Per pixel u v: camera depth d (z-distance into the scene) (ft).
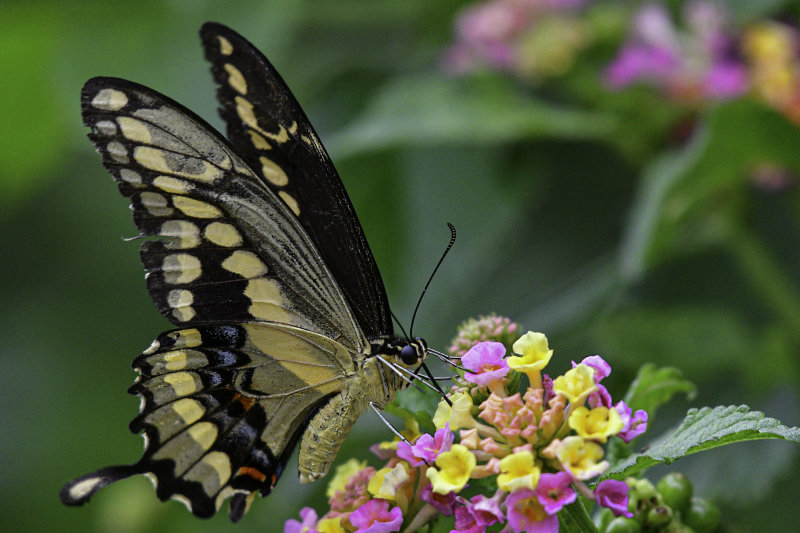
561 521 2.51
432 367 2.96
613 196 2.97
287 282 2.66
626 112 2.95
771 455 2.81
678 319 2.90
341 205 2.66
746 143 2.83
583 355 2.91
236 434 2.67
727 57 2.90
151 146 2.64
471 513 2.49
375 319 2.66
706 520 2.59
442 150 3.00
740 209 2.93
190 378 2.66
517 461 2.48
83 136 3.02
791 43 2.91
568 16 2.99
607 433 2.47
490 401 2.51
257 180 2.65
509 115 2.94
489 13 2.99
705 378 2.89
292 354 2.66
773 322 2.90
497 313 2.96
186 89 2.99
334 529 2.56
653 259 2.89
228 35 2.66
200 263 2.66
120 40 3.01
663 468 2.84
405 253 3.02
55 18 3.03
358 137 2.92
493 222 2.99
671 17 2.99
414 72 3.03
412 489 2.55
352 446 2.94
